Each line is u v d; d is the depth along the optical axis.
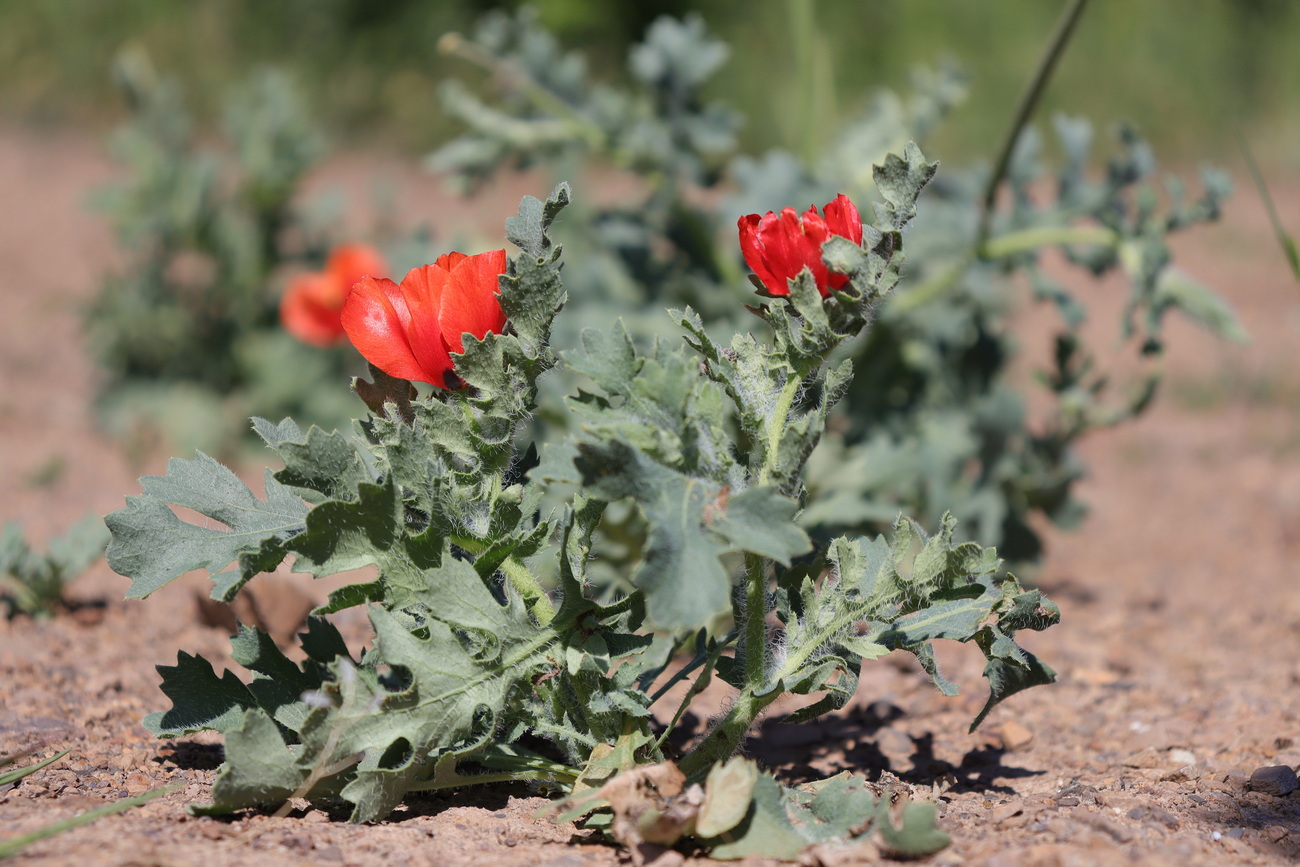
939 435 4.06
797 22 4.23
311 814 1.95
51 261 8.70
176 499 1.90
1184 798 2.15
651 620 1.57
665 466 1.71
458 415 1.93
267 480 1.99
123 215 5.73
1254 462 5.82
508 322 1.94
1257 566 4.34
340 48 12.87
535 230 1.92
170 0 13.09
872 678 3.20
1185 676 3.10
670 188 4.27
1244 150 2.99
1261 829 1.97
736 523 1.65
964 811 2.13
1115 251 3.72
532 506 2.00
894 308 3.98
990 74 12.79
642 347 4.07
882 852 1.80
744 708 1.96
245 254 5.83
